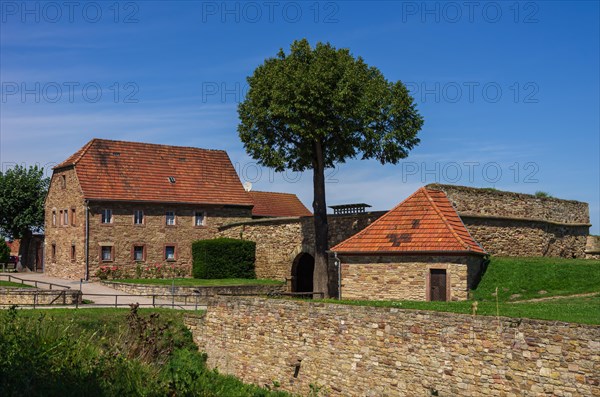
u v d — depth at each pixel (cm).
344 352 1936
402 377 1770
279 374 2150
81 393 1171
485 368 1590
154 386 1289
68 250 4381
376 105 3111
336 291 3403
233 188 4841
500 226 2928
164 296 3275
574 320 1542
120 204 4312
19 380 1157
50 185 4688
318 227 3291
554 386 1459
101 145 4519
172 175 4653
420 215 2680
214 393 1397
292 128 3034
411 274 2544
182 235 4522
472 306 1870
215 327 2452
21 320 1536
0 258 5456
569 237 3384
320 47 3150
